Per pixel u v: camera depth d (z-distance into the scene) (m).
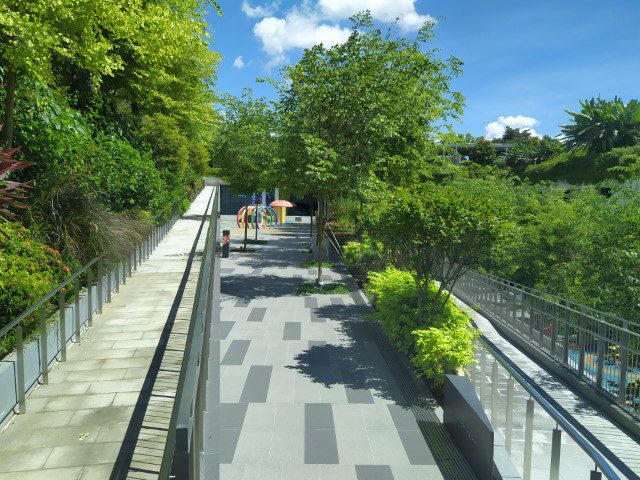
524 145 81.19
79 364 5.57
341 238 23.17
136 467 3.71
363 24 14.52
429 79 17.55
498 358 5.81
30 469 3.66
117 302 7.99
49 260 6.32
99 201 9.29
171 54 8.52
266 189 21.91
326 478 4.95
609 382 8.42
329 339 9.72
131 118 19.53
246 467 5.12
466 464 5.27
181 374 2.31
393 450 5.55
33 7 5.99
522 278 14.83
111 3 6.67
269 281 15.67
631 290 10.01
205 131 27.70
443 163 19.58
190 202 30.98
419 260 8.59
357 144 14.12
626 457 6.50
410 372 8.00
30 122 7.98
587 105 59.62
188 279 9.64
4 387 4.27
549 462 5.70
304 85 13.83
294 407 6.62
